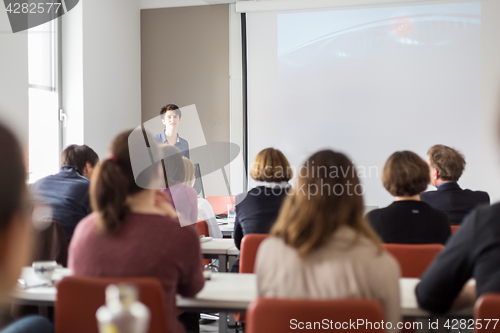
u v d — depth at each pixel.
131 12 5.73
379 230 1.87
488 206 1.14
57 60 4.60
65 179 2.47
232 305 1.41
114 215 1.29
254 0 5.62
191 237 1.35
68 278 1.21
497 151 0.68
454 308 1.28
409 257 1.64
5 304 0.41
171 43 5.96
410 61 5.36
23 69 3.73
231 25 5.81
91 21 4.79
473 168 5.23
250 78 5.73
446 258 1.16
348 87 5.51
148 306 1.16
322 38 5.55
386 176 1.90
